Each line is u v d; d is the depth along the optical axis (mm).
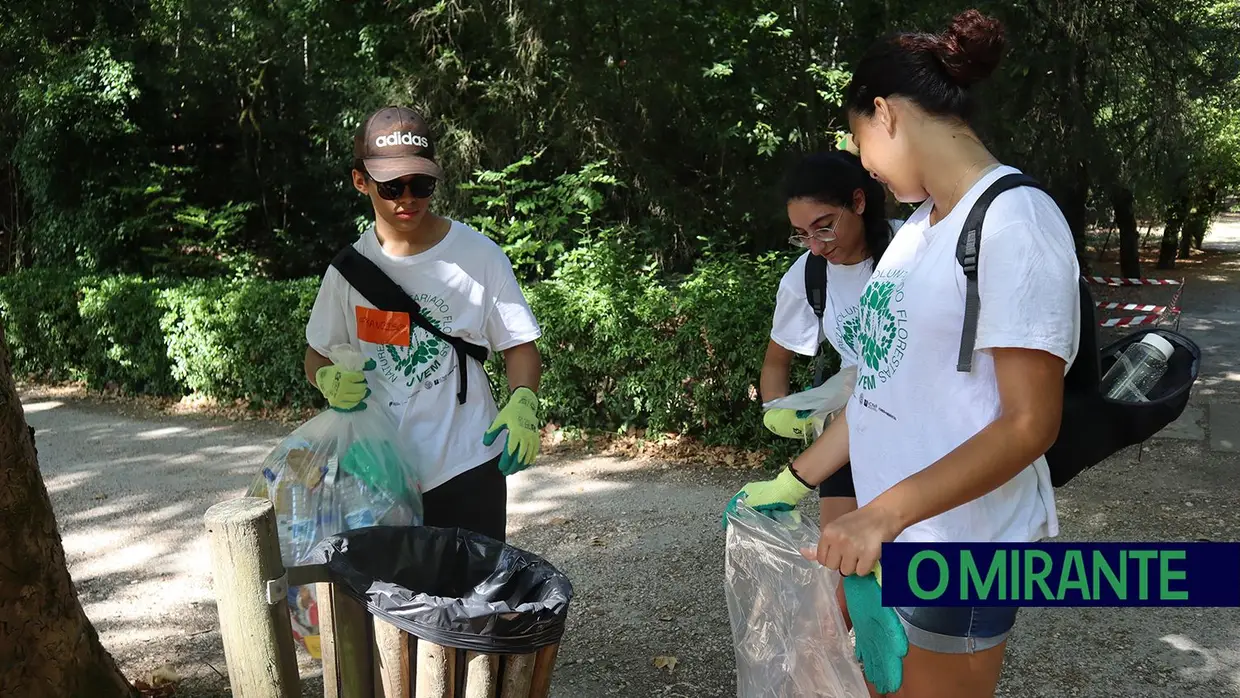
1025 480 1700
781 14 9836
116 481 5922
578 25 9672
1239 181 22172
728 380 5812
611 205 10188
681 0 9680
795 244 2660
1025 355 1459
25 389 8969
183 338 7934
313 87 12625
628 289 6461
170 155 12906
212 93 12898
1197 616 3539
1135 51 11938
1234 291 16297
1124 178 12258
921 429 1669
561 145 9945
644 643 3506
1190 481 5277
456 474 2539
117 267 11891
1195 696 3006
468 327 2537
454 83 9789
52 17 12266
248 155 13586
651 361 6117
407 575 2137
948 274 1583
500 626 1771
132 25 12422
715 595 3910
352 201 13484
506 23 9414
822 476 2176
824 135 10266
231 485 5770
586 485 5516
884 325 1737
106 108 11820
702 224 10258
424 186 2385
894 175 1679
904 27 9648
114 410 8031
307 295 7402
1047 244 1469
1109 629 3461
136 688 3160
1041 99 10344
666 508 5062
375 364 2576
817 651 2014
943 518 1697
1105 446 1707
